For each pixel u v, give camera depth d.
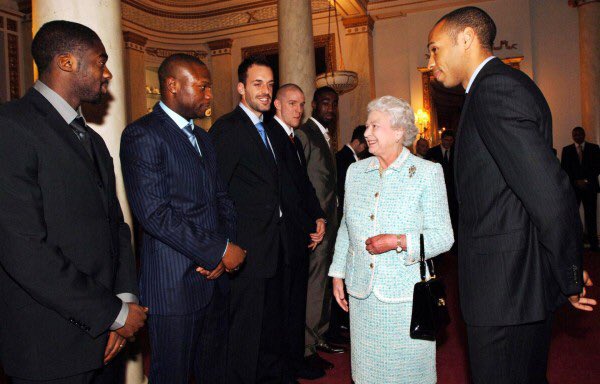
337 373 3.29
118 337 1.69
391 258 2.00
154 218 1.93
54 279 1.49
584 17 8.79
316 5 10.24
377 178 2.12
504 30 9.32
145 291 2.06
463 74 1.80
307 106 5.36
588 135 8.74
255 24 10.84
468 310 1.70
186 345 2.09
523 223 1.62
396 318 1.98
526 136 1.49
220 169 2.67
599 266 6.60
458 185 1.75
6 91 8.54
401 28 9.99
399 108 2.03
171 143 2.06
